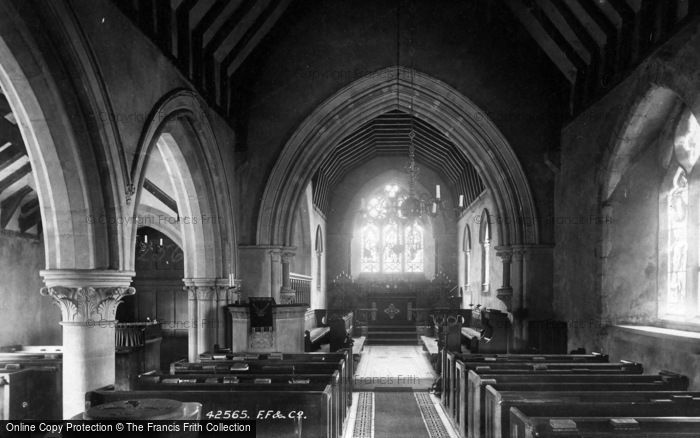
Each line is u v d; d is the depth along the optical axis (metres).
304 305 12.09
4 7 5.85
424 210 15.27
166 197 14.32
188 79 10.45
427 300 24.50
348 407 10.46
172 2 9.94
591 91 11.59
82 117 6.96
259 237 13.47
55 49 6.50
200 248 12.09
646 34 9.26
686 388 7.04
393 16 13.55
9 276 13.59
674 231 9.94
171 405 4.09
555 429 4.29
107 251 7.38
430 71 13.52
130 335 11.20
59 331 15.19
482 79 13.51
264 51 13.62
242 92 13.58
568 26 11.59
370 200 25.36
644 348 9.29
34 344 14.48
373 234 25.78
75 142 7.00
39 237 14.79
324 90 13.55
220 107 12.36
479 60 13.51
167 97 9.28
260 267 13.45
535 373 7.75
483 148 13.73
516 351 12.34
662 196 10.25
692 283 9.14
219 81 12.59
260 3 12.05
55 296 7.19
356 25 13.57
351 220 25.06
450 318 19.23
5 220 13.43
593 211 10.91
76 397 7.18
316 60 13.60
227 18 11.60
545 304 13.45
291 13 13.59
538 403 5.54
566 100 13.12
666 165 10.11
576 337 11.92
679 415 5.55
